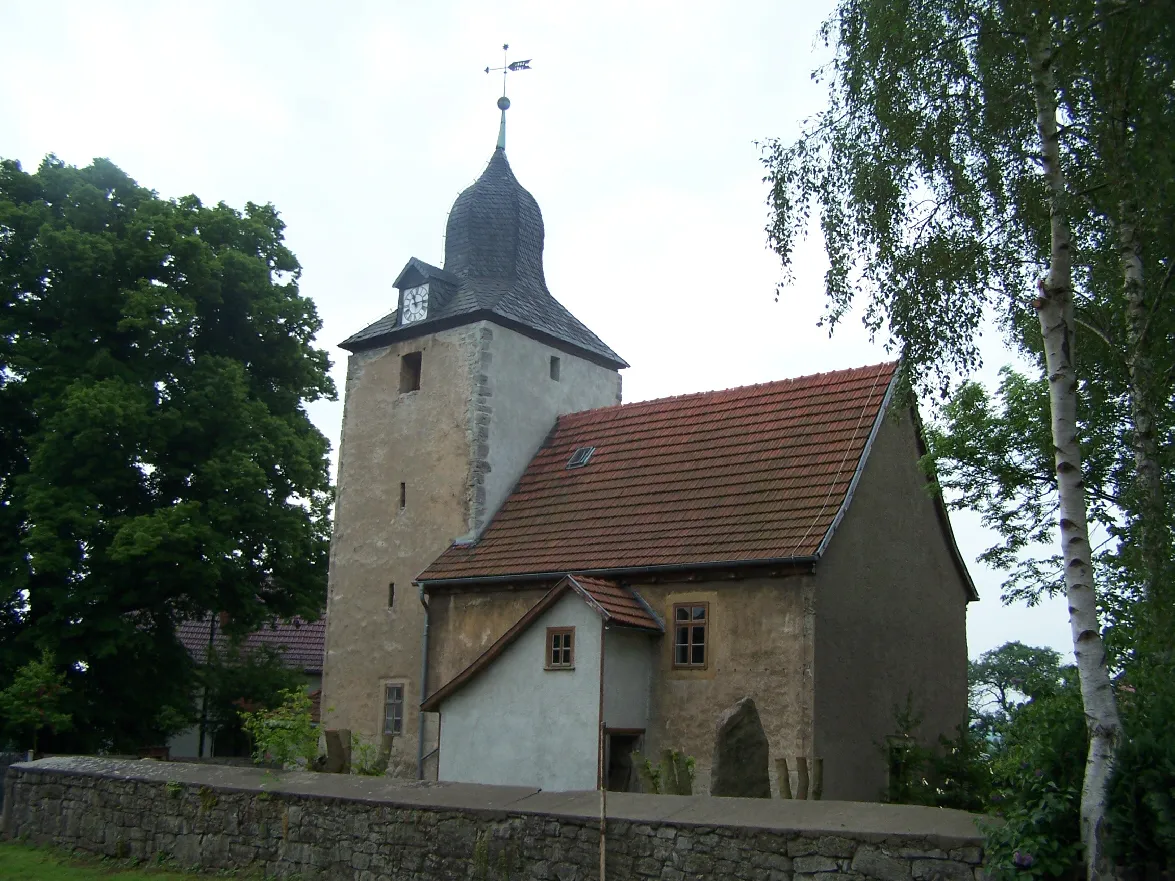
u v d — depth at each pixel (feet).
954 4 40.24
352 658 79.20
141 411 79.00
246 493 83.56
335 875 42.57
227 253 87.86
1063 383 33.53
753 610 59.57
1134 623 50.85
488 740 61.72
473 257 85.92
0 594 77.30
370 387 84.64
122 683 85.46
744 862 33.27
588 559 65.98
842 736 58.39
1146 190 36.96
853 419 65.87
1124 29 35.40
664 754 53.31
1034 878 28.22
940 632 70.38
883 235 43.73
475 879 38.63
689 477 68.74
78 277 81.41
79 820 53.01
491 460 77.20
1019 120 41.04
